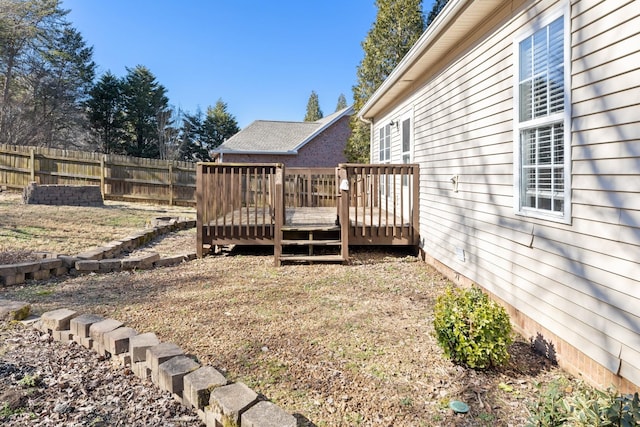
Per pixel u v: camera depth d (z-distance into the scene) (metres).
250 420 1.82
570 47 2.71
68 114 24.98
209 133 34.91
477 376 2.61
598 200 2.44
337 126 19.64
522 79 3.37
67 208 9.13
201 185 6.36
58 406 2.17
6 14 20.45
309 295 4.38
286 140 19.69
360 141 15.38
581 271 2.59
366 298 4.30
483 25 4.12
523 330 3.33
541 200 3.16
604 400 1.75
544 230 3.03
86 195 10.46
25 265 4.60
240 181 6.36
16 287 4.43
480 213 4.19
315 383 2.49
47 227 7.07
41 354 2.80
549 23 2.97
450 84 5.09
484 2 3.71
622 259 2.24
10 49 21.11
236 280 4.99
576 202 2.65
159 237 8.00
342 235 5.98
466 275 4.56
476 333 2.66
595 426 1.60
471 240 4.43
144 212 10.23
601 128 2.42
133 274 5.19
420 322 3.58
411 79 6.71
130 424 2.04
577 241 2.64
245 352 2.90
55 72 24.36
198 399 2.10
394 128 8.39
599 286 2.42
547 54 3.02
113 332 2.82
